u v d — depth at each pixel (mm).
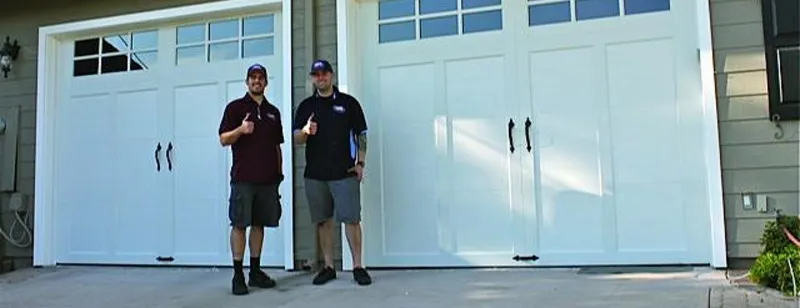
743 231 3795
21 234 5250
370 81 4570
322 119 3949
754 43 3838
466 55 4402
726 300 2914
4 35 5418
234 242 3734
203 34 5008
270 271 4473
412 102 4484
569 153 4176
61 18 5289
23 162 5289
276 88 4762
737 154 3830
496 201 4289
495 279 3779
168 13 4984
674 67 4031
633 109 4082
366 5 4621
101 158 5168
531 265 4188
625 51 4121
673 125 4012
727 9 3898
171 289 3873
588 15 4207
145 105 5098
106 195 5129
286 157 4605
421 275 4055
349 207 3879
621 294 3152
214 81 4938
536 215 4207
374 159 4508
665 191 4004
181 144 4977
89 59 5281
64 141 5270
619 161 4090
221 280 4172
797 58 3752
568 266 4129
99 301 3561
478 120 4348
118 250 5062
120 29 5180
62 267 5047
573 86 4195
